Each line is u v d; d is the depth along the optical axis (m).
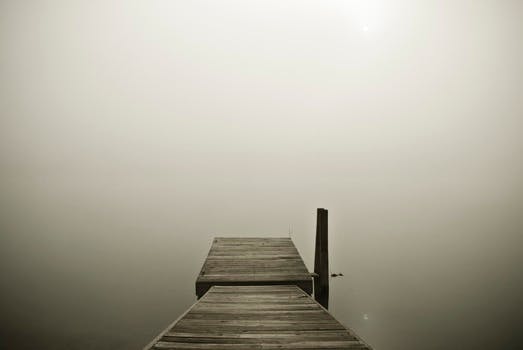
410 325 12.43
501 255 21.61
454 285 16.44
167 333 3.31
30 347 11.44
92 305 14.89
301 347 2.98
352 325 12.43
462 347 11.17
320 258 6.92
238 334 3.31
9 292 16.58
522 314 13.45
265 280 5.69
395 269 18.92
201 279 5.72
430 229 28.73
